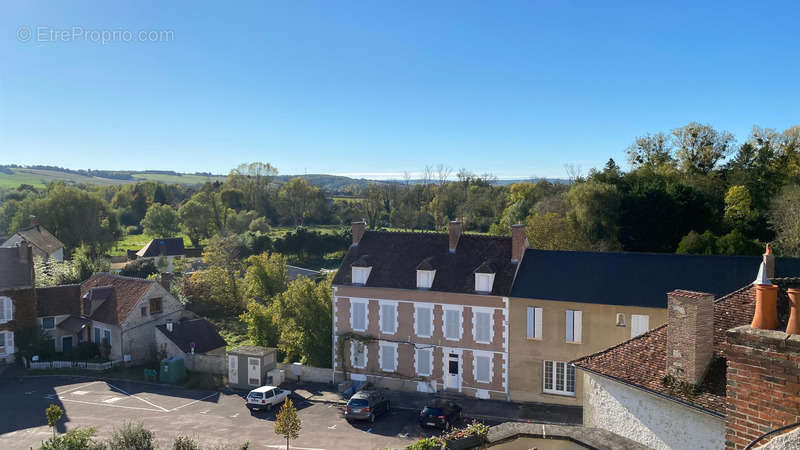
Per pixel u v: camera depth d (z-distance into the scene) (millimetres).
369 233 40188
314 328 39781
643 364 16094
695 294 14695
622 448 12180
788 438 5574
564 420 29625
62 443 20578
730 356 8188
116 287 45625
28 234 74500
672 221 55188
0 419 30859
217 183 155875
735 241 44125
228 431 29062
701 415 13719
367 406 30281
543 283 32719
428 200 120125
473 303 33875
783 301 12719
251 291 56625
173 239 95375
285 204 130375
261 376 36344
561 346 31750
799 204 46312
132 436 21297
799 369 7281
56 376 39531
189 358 40438
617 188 59062
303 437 28266
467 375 34250
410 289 35469
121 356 41594
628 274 31500
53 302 44656
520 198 86312
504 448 12891
